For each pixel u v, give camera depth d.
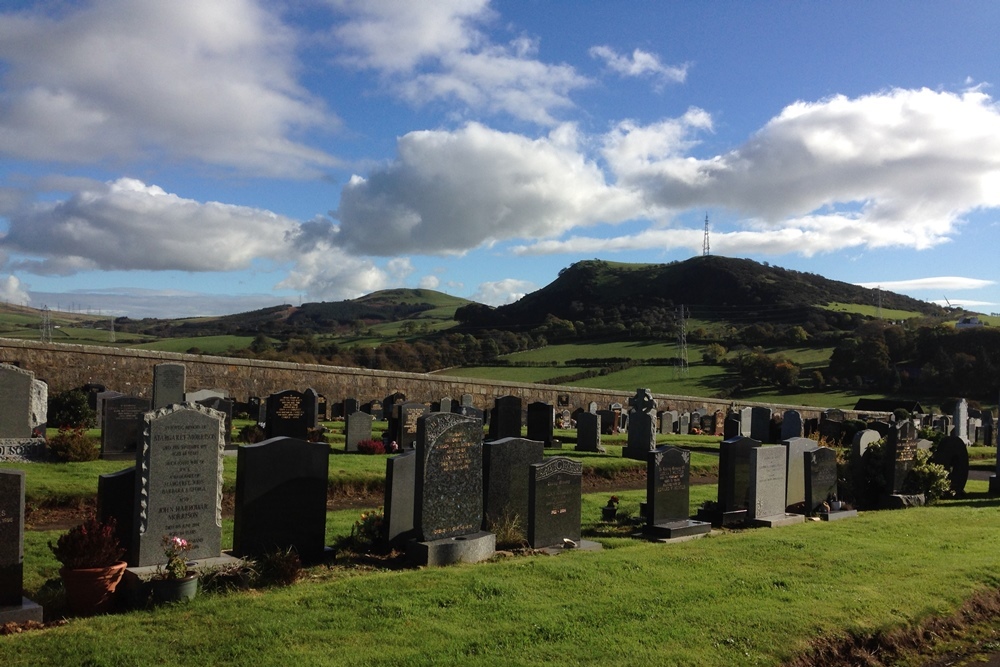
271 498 9.23
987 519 13.80
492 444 11.65
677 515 12.85
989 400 59.94
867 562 9.87
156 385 16.98
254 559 8.73
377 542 10.41
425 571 8.80
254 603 7.31
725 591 8.31
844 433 28.33
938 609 8.24
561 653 6.33
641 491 17.53
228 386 29.17
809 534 11.84
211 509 8.79
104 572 7.34
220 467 8.90
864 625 7.57
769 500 13.81
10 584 6.88
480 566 9.20
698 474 21.09
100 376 26.56
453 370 66.44
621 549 10.78
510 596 7.81
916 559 10.14
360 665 5.87
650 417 21.56
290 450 9.39
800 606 7.88
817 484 14.46
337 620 6.88
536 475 10.89
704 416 36.34
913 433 16.70
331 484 15.04
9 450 14.88
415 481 9.93
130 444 16.22
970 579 9.25
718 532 12.84
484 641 6.48
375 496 15.25
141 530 8.26
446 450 9.98
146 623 6.71
